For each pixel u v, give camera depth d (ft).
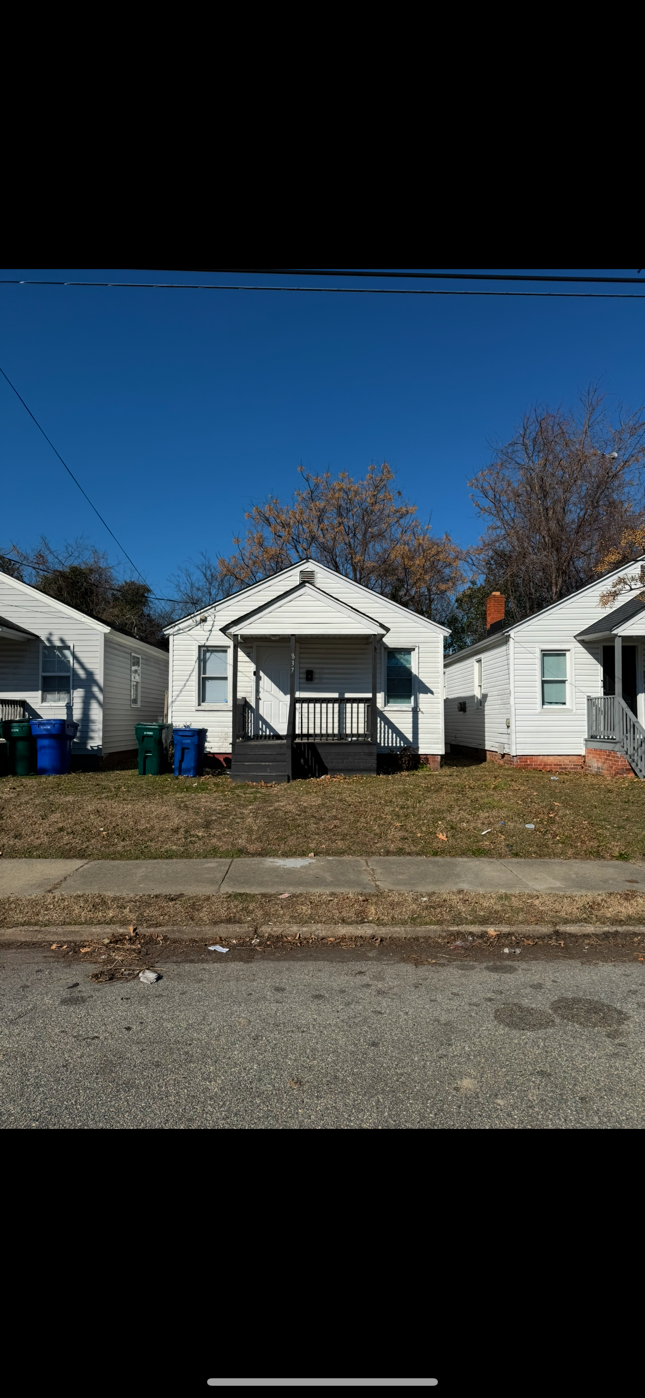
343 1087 10.54
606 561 53.98
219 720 53.72
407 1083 10.66
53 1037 12.27
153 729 47.78
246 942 18.17
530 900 20.88
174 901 20.47
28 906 20.04
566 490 94.17
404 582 107.96
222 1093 10.36
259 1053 11.65
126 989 14.73
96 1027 12.72
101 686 54.65
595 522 93.30
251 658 53.83
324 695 53.93
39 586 106.52
